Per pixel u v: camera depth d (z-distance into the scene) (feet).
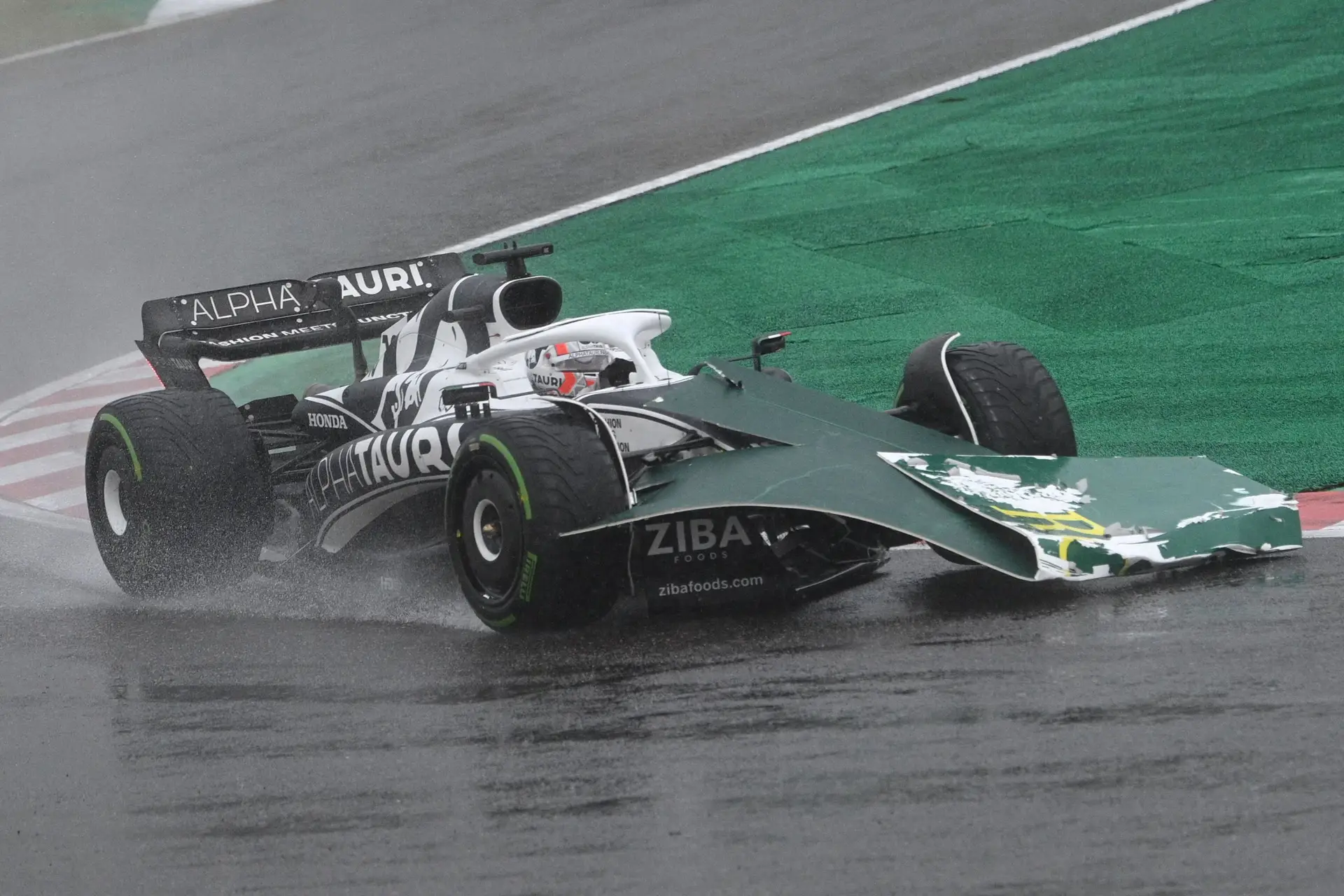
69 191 205.67
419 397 85.46
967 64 217.56
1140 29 221.66
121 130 231.30
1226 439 99.50
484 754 55.47
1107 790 47.80
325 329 97.60
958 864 44.04
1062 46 219.41
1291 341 116.67
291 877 47.34
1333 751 49.26
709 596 70.23
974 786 48.78
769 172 182.09
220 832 51.34
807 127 198.29
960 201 162.20
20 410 140.26
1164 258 138.31
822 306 138.10
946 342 80.74
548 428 68.85
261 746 59.26
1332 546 74.33
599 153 198.29
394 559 84.84
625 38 253.24
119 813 54.08
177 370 94.58
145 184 205.26
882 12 251.80
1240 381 110.32
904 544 74.64
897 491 68.28
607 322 79.05
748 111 208.64
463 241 170.60
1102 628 63.21
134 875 48.85
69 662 75.46
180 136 225.15
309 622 80.33
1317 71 190.60
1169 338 121.19
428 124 219.00
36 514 111.75
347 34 274.16
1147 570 67.26
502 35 263.08
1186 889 41.93
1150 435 102.12
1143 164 166.09
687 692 59.72
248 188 199.52
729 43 244.42
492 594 70.28
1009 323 129.18
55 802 55.88
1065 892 42.16
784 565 72.28
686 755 53.31
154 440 85.61
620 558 68.23
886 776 50.08
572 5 278.87
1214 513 71.10
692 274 150.92
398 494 80.89
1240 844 44.01
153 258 178.09
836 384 119.44
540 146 204.03
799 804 48.60
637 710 58.18
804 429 73.15
